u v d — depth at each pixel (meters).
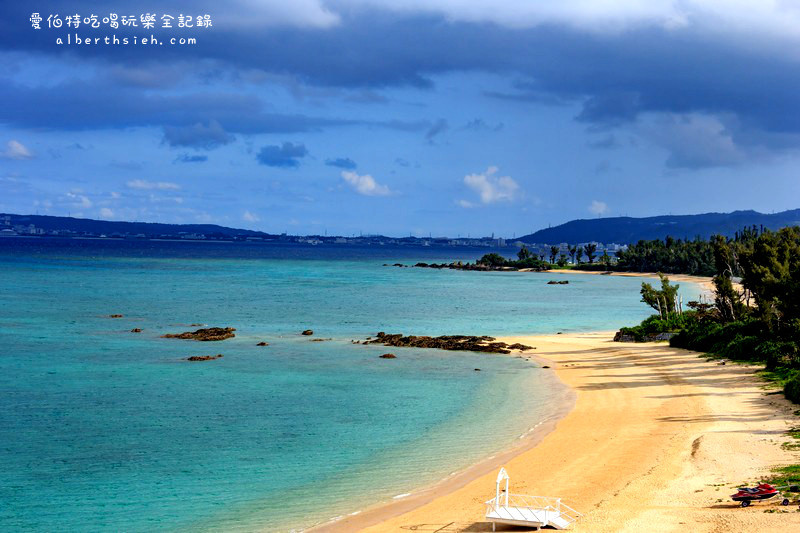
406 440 41.28
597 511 28.36
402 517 29.50
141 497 32.16
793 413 42.53
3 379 57.84
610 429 42.19
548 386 57.06
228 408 48.97
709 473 32.06
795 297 59.66
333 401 51.44
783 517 25.58
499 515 27.70
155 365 65.19
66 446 39.91
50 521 29.39
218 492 32.78
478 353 74.50
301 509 30.64
